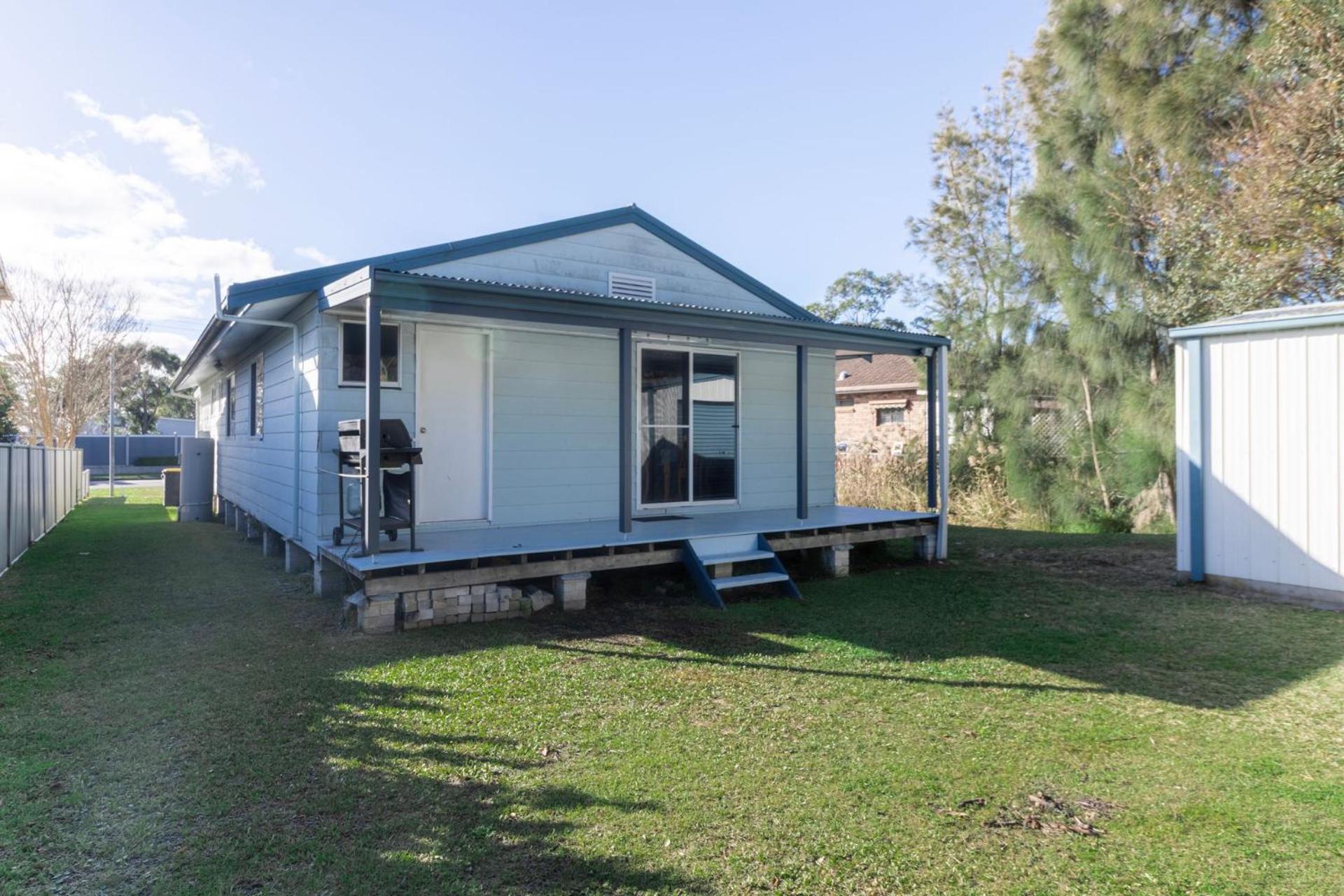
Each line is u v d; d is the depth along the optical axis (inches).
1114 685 176.1
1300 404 261.1
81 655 195.3
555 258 323.3
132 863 100.3
